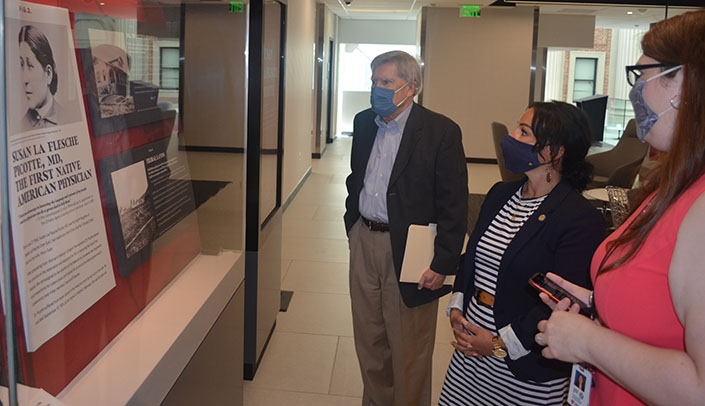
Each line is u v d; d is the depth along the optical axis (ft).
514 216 5.79
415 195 7.37
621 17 40.81
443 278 7.47
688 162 3.05
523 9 35.91
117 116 4.03
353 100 52.95
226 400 6.42
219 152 6.33
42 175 2.98
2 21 2.46
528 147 5.56
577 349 3.34
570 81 59.31
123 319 4.15
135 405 3.93
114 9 3.92
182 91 5.32
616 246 3.47
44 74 2.99
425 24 36.52
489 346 5.51
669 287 2.99
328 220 21.59
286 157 22.91
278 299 12.17
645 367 2.96
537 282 4.39
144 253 4.54
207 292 5.59
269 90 10.02
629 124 22.59
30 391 2.87
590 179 5.62
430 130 7.38
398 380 7.90
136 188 4.37
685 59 3.05
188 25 5.38
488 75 36.83
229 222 6.71
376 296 7.91
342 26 47.83
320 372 10.43
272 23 10.05
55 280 3.16
